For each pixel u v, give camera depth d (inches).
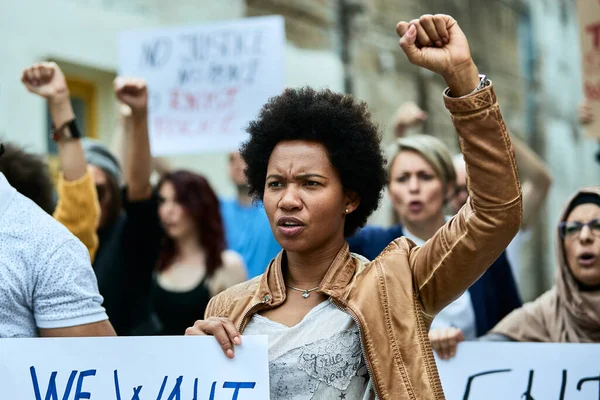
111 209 201.5
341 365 113.3
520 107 714.2
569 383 158.7
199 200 230.7
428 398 110.2
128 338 123.4
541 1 765.9
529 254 628.1
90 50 356.5
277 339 116.3
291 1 465.1
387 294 114.3
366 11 528.7
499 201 110.5
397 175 204.4
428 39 112.3
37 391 123.4
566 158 776.9
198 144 263.6
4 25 321.7
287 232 116.6
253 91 260.7
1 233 126.0
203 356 120.8
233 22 263.3
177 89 265.9
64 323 126.0
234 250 279.9
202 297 227.6
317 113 118.8
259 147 123.4
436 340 161.5
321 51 488.7
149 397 122.2
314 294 118.6
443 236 114.5
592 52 264.5
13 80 324.8
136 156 189.9
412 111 300.4
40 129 336.8
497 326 181.6
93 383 123.3
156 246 194.2
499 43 691.4
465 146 111.7
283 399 114.7
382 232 200.4
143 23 381.7
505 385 160.1
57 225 130.0
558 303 176.9
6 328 125.0
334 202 117.9
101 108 368.2
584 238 169.8
